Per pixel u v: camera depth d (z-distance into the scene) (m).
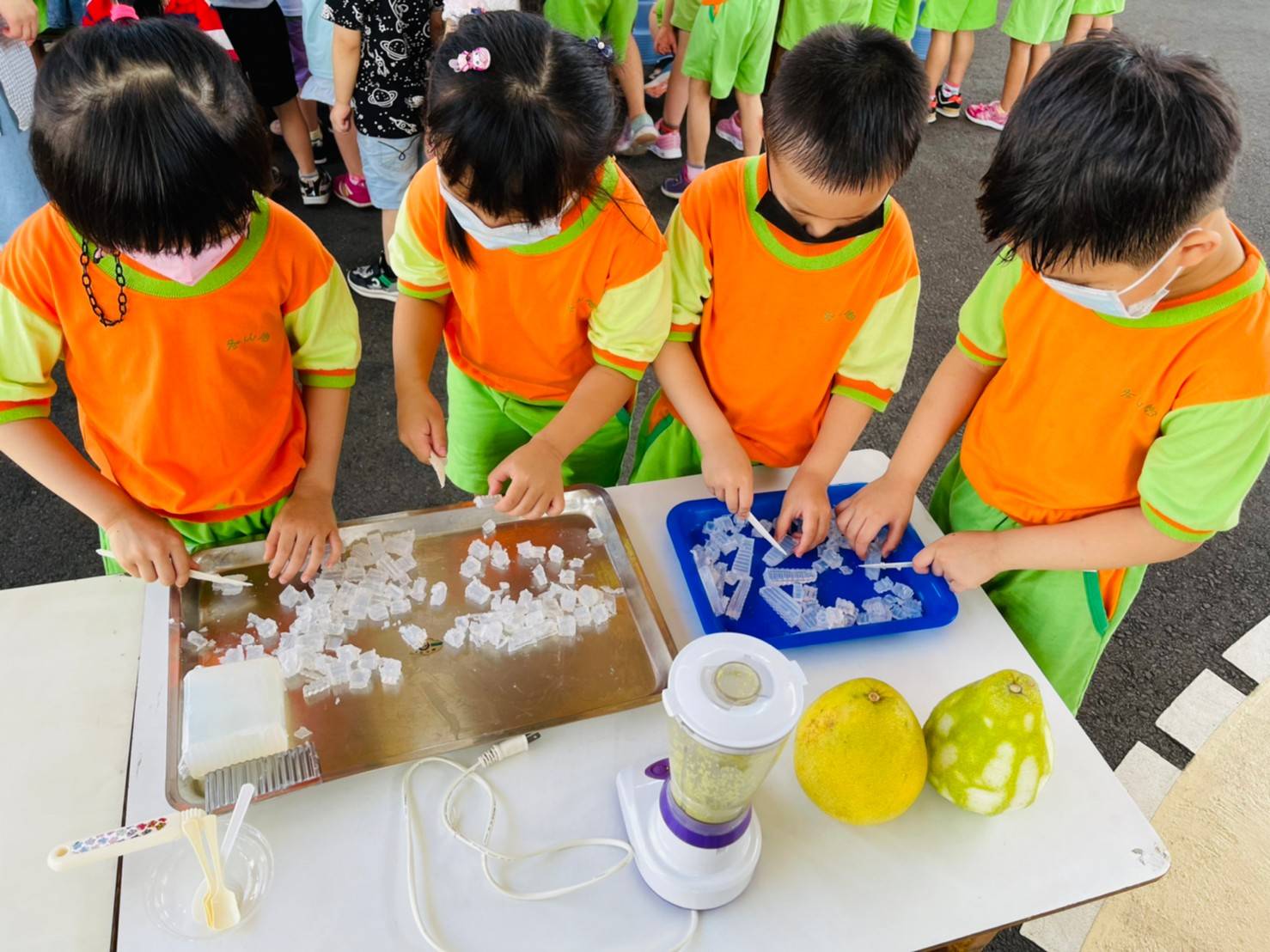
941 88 4.48
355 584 1.10
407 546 1.15
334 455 1.28
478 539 1.18
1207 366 0.97
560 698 0.99
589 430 1.29
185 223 0.86
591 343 1.38
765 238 1.24
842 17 3.60
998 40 5.41
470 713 0.97
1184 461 1.01
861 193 1.08
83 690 0.99
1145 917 1.68
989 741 0.88
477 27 1.04
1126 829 0.94
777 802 0.94
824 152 1.04
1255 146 4.39
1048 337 1.11
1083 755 1.01
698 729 0.69
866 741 0.86
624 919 0.84
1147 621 2.23
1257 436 0.97
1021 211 0.88
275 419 1.21
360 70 2.51
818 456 1.32
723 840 0.82
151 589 1.09
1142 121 0.80
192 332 1.06
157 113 0.81
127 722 0.97
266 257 1.08
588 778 0.94
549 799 0.92
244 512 1.25
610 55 1.16
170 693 0.94
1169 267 0.88
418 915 0.82
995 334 1.25
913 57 1.09
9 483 2.24
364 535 1.16
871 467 1.41
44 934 0.82
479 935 0.81
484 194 1.02
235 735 0.86
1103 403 1.07
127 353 1.06
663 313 1.30
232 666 0.91
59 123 0.81
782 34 3.73
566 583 1.12
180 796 0.86
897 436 2.69
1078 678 1.33
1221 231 0.94
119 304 1.02
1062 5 4.11
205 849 0.77
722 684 0.71
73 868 0.82
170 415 1.12
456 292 1.39
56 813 0.89
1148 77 0.82
